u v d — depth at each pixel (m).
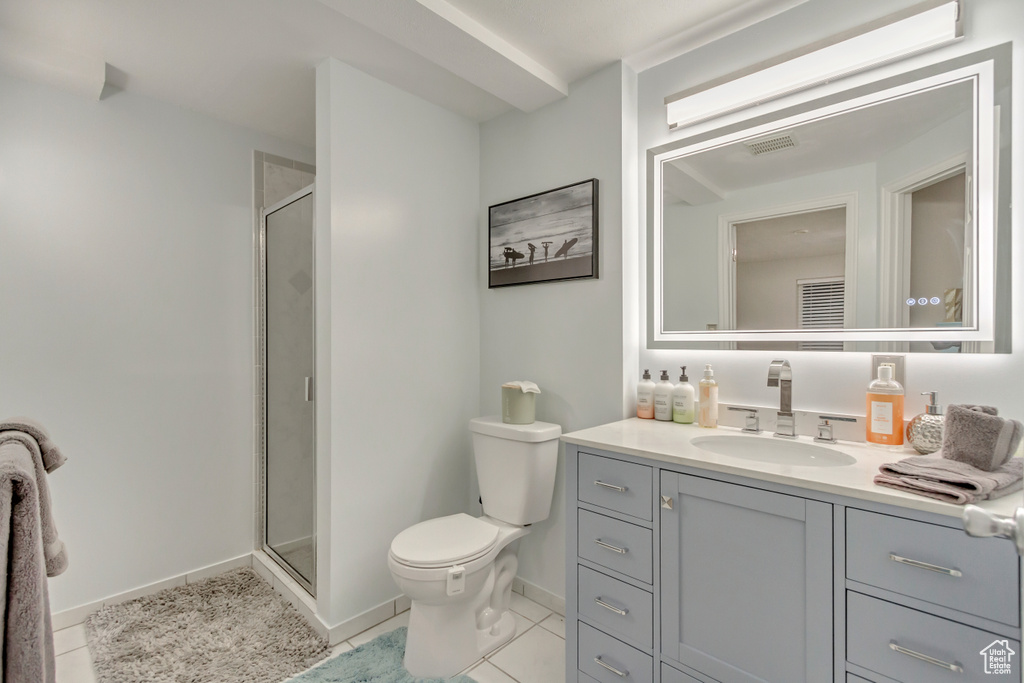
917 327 1.42
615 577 1.49
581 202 2.10
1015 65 1.29
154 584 2.29
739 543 1.23
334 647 1.91
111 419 2.19
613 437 1.61
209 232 2.50
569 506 1.63
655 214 2.02
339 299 1.99
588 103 2.11
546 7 1.66
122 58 1.97
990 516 0.52
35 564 0.74
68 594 2.07
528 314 2.35
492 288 2.50
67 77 1.95
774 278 1.71
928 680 0.96
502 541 1.93
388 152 2.17
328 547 1.95
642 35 1.82
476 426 2.20
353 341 2.03
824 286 1.60
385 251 2.16
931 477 1.00
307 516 2.20
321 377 2.01
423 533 1.87
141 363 2.28
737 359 1.81
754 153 1.76
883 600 1.02
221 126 2.55
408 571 1.65
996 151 1.30
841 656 1.07
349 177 2.03
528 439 2.01
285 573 2.36
